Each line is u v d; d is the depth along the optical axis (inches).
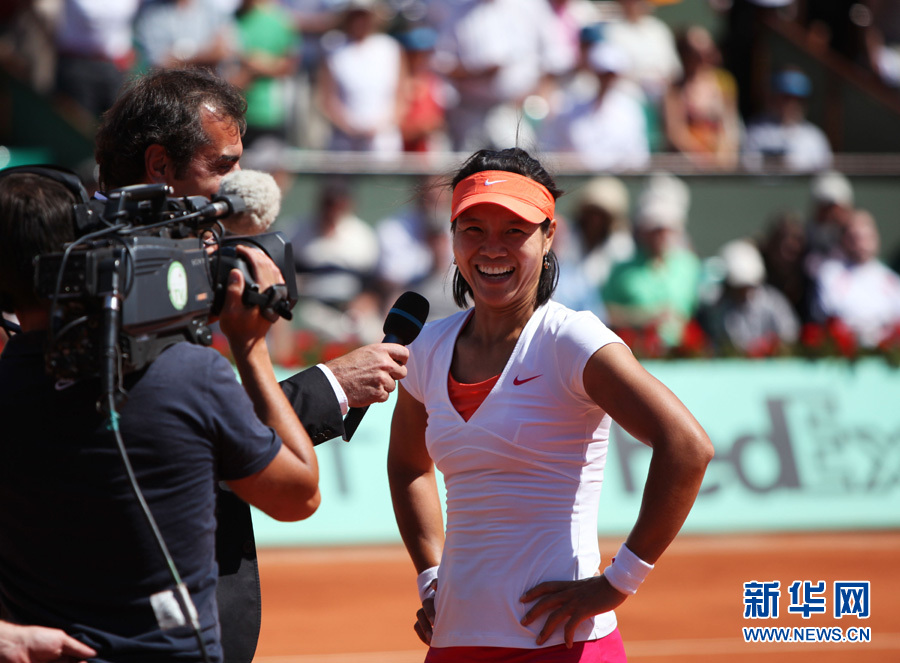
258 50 1485.0
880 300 1496.1
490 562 400.5
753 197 1557.6
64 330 297.4
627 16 1658.5
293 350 1266.0
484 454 402.6
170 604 315.3
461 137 1534.2
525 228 406.3
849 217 1518.2
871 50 1924.2
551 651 395.2
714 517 1229.1
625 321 1391.5
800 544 1184.8
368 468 1187.9
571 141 1524.4
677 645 842.2
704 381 1277.1
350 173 1429.6
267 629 880.9
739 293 1405.0
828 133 1782.7
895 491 1268.5
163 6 1478.8
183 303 323.3
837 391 1293.1
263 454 329.7
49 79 1596.9
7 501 319.9
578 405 400.5
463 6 1513.3
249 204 411.2
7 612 329.4
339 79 1482.5
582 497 406.6
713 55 1716.3
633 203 1519.4
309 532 1160.8
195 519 322.7
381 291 1379.2
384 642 849.5
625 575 385.4
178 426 317.4
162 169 392.2
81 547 314.7
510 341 416.8
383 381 408.5
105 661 311.1
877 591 995.3
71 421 314.3
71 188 337.1
